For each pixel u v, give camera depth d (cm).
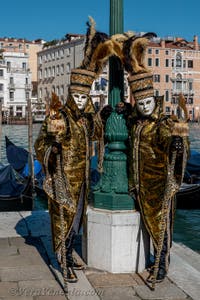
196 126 6475
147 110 453
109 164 488
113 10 487
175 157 425
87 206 486
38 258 520
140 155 458
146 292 431
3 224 654
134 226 472
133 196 477
